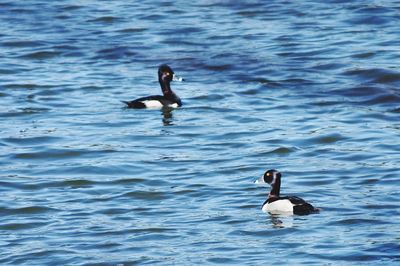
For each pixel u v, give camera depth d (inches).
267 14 1948.8
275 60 1665.8
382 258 922.7
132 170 1191.6
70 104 1469.0
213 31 1849.2
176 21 1923.0
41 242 986.1
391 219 1015.0
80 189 1133.1
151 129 1350.9
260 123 1365.7
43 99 1491.1
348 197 1082.7
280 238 974.4
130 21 1931.6
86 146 1282.0
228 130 1339.8
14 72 1627.7
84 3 2070.6
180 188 1126.4
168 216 1043.9
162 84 1459.2
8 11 2011.6
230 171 1179.9
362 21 1866.4
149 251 954.7
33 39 1815.9
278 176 1056.2
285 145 1272.1
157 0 2082.9
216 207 1064.8
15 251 966.4
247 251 946.7
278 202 1041.5
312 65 1633.9
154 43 1787.6
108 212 1061.1
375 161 1203.9
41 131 1344.7
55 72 1628.9
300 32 1820.9
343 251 938.7
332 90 1509.6
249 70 1621.6
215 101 1470.2
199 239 978.7
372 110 1419.8
